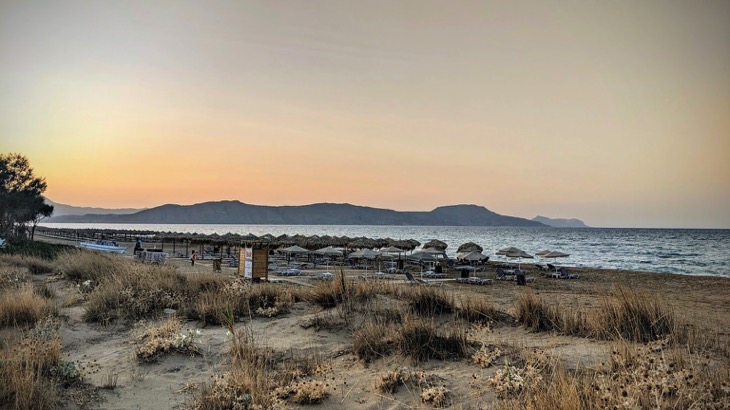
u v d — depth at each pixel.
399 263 33.50
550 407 4.21
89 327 9.16
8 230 41.91
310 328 8.62
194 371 6.79
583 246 81.38
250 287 11.69
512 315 9.24
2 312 8.71
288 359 7.12
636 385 4.13
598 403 3.95
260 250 18.91
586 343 6.94
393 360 6.67
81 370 6.42
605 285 23.39
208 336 8.41
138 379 6.37
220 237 48.56
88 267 15.10
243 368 6.27
